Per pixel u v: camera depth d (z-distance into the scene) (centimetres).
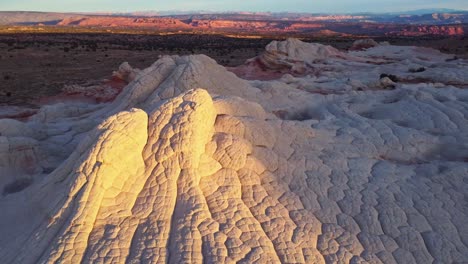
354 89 2850
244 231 877
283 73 4191
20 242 888
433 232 972
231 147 1114
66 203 904
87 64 5434
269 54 4419
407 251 910
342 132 1538
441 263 887
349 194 1088
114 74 3550
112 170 952
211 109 1200
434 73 3431
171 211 911
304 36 15625
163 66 1989
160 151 1024
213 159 1076
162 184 968
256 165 1114
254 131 1282
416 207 1059
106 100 3086
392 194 1108
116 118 1052
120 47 8019
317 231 936
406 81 3341
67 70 4834
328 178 1158
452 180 1210
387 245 920
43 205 981
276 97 2166
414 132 1570
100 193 916
